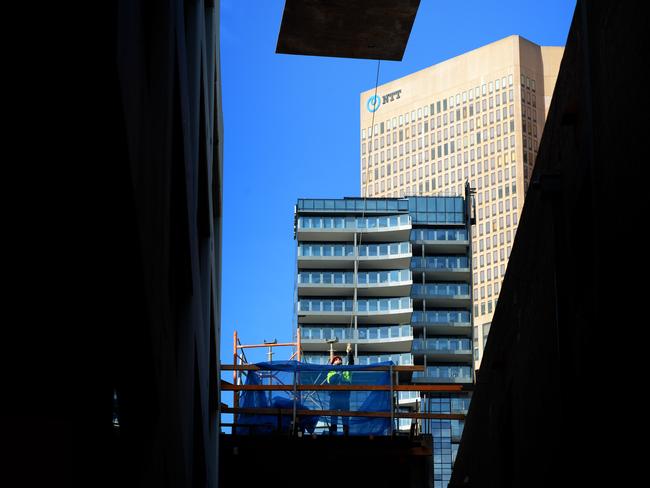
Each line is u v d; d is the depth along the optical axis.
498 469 23.56
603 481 13.94
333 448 29.41
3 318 7.96
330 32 17.83
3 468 6.85
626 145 12.34
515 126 183.00
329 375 31.41
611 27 12.91
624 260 12.62
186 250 18.28
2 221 8.00
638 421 12.05
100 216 10.06
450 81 191.75
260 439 29.33
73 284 9.32
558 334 16.67
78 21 8.26
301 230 118.88
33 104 8.46
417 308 121.44
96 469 9.74
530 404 19.86
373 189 197.62
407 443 29.52
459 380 114.38
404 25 17.81
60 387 8.79
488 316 179.00
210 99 23.39
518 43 186.62
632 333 12.31
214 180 29.64
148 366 12.61
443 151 190.25
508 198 181.25
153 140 11.78
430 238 121.50
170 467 15.38
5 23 7.88
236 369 31.31
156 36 12.43
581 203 15.59
